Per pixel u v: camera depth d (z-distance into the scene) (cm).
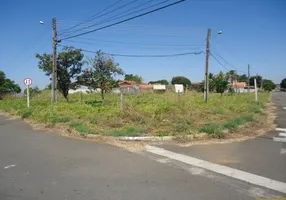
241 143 714
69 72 2048
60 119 1059
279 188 403
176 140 753
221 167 508
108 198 368
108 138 778
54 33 1809
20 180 438
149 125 919
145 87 5628
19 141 760
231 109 1463
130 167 510
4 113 1677
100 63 1941
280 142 723
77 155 598
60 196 375
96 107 1441
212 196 374
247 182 429
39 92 3562
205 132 805
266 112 1516
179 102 1661
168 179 444
